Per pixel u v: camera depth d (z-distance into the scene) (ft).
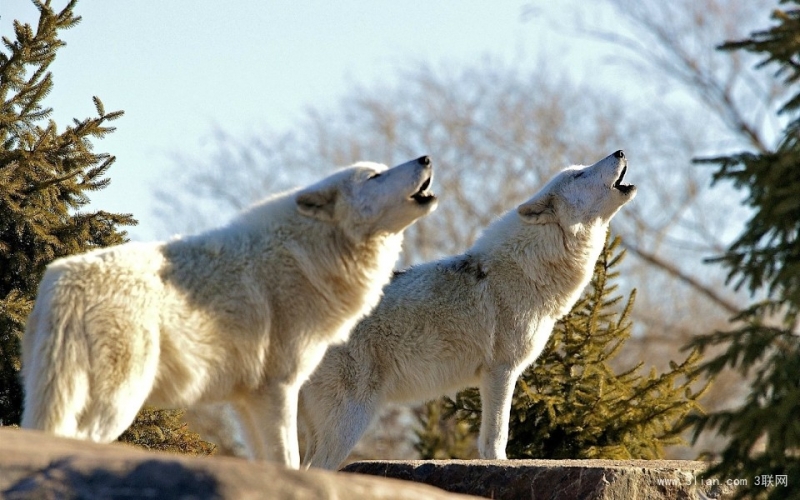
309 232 46.11
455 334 61.36
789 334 38.04
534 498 48.85
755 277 38.65
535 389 71.67
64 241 59.62
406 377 60.90
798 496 36.68
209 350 42.19
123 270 40.47
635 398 71.72
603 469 48.37
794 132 38.73
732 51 40.11
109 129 62.85
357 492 28.48
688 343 39.24
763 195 38.55
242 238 45.03
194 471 27.61
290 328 44.86
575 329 71.56
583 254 63.62
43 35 61.57
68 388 38.06
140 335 39.60
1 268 58.65
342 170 47.80
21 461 28.55
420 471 51.29
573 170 64.59
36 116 61.82
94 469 27.84
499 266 62.90
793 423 35.78
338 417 58.95
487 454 60.90
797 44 38.70
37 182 59.36
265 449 44.29
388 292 61.72
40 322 38.99
